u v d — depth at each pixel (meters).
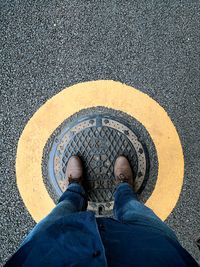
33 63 1.92
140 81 1.91
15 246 1.87
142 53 1.91
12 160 1.91
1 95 1.91
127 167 1.85
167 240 1.18
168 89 1.90
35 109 1.92
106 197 1.91
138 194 1.90
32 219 1.89
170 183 1.89
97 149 1.92
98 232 1.07
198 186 1.88
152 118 1.91
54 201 1.92
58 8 1.93
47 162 1.92
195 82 1.91
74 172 1.84
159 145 1.91
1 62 1.92
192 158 1.89
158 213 1.89
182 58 1.91
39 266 1.02
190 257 1.13
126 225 1.27
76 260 1.00
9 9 1.93
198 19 1.92
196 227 1.87
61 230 1.12
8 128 1.91
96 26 1.92
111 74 1.91
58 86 1.92
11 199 1.90
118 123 1.92
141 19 1.92
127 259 1.05
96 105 1.92
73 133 1.92
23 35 1.93
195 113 1.89
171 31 1.92
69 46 1.92
